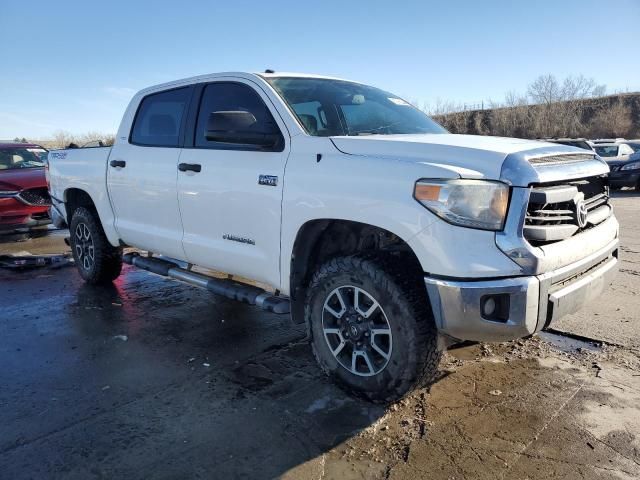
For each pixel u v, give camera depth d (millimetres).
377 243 3260
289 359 3871
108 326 4629
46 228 10461
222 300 5336
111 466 2625
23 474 2570
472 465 2582
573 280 2924
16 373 3699
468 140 3146
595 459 2598
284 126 3514
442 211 2654
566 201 2896
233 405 3205
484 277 2609
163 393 3373
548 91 59594
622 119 51969
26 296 5574
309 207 3207
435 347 2900
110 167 5090
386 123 3963
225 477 2537
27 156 10766
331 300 3281
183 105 4387
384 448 2738
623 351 3826
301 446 2773
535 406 3100
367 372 3133
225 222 3857
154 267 4805
